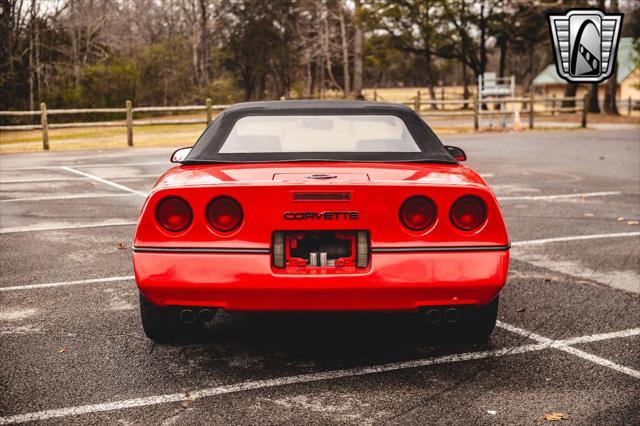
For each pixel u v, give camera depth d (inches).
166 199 134.3
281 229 132.7
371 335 166.4
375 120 162.1
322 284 132.1
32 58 1453.0
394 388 136.0
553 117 1439.5
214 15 2222.0
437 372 143.9
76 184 442.6
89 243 270.5
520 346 159.0
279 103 169.9
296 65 2406.5
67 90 1435.8
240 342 162.1
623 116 1534.2
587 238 277.7
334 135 159.8
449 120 1330.0
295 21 2315.5
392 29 2011.6
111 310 186.4
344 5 2158.0
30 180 463.8
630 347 158.2
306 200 132.4
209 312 138.6
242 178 137.0
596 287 208.4
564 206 354.3
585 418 122.7
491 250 135.3
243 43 2269.9
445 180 137.8
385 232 133.5
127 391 134.6
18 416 123.6
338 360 150.9
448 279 133.3
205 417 123.6
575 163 559.2
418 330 169.6
